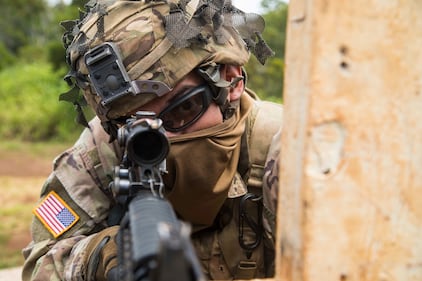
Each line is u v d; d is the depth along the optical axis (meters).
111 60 1.48
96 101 1.60
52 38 31.41
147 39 1.49
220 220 1.75
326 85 0.84
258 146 1.74
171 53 1.50
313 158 0.85
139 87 1.48
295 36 0.88
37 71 17.09
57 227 1.76
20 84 16.33
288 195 0.90
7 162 11.69
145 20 1.51
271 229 1.67
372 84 0.86
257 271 1.77
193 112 1.53
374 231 0.88
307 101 0.85
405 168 0.88
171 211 0.94
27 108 15.18
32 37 32.97
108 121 1.59
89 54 1.51
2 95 16.11
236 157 1.67
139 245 0.77
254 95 2.04
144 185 1.09
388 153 0.87
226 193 1.65
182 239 0.61
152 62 1.48
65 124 14.86
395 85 0.87
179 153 1.53
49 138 14.95
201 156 1.55
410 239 0.89
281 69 9.27
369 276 0.89
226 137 1.58
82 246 1.52
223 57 1.54
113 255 1.33
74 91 1.77
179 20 1.50
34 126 14.91
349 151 0.86
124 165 1.19
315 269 0.87
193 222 1.72
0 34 32.31
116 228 1.49
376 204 0.88
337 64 0.85
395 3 0.86
